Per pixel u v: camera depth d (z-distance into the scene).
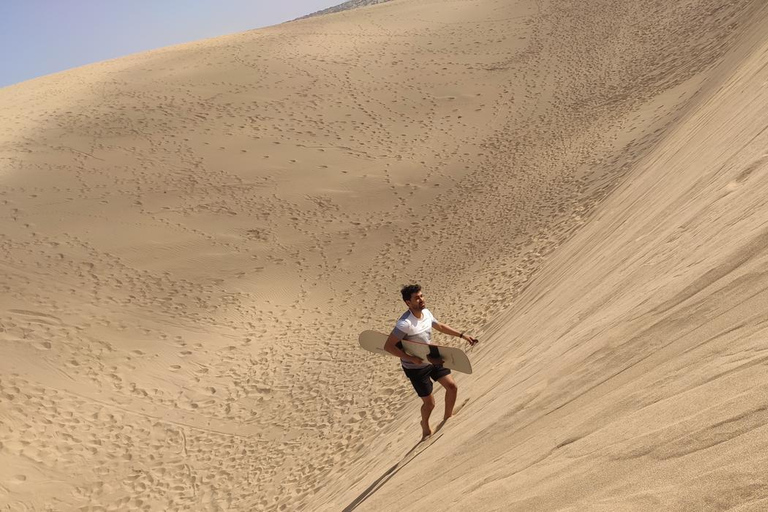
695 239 3.93
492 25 38.12
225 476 11.94
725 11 27.34
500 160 24.17
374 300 17.48
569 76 30.38
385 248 19.92
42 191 21.33
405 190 23.05
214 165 23.97
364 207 22.17
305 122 27.50
